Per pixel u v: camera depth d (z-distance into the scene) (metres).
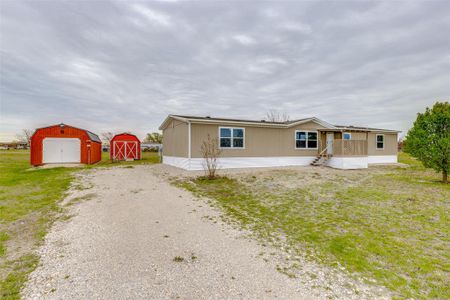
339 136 17.73
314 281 2.98
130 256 3.58
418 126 10.33
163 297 2.59
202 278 3.00
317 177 11.04
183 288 2.77
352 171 13.48
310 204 6.65
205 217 5.57
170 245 4.01
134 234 4.48
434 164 9.88
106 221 5.20
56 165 16.94
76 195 7.60
